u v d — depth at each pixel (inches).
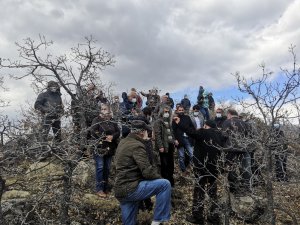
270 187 241.0
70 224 285.3
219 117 498.6
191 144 457.7
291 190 325.7
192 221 321.7
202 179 312.0
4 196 297.1
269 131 234.8
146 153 243.4
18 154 217.9
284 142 238.8
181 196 377.7
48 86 281.4
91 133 298.7
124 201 245.3
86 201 313.1
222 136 310.3
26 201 265.1
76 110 280.1
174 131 415.2
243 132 268.7
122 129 338.6
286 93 229.6
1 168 219.5
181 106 415.5
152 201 348.5
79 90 279.9
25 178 263.1
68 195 260.1
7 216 265.4
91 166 346.9
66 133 255.4
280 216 331.0
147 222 309.4
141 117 256.4
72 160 241.1
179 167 460.1
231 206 323.3
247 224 314.5
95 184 334.0
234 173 296.5
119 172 243.8
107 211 314.3
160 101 530.3
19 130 220.4
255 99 234.1
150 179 241.4
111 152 334.0
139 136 251.6
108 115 325.1
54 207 269.9
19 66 266.8
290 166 256.7
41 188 269.1
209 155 307.9
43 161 286.4
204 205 321.7
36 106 319.9
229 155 302.4
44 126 241.8
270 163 240.2
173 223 324.5
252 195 259.4
